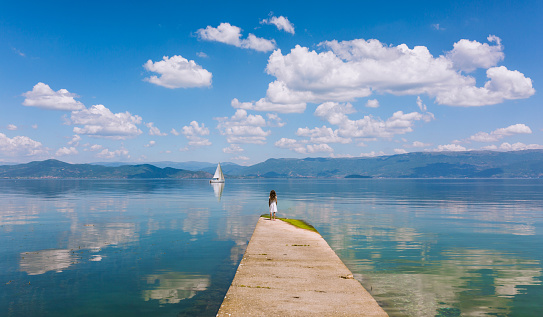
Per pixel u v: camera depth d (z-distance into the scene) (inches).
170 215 1434.5
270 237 794.2
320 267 521.0
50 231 986.1
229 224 1165.1
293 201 2442.2
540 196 3117.6
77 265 612.1
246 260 563.5
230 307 358.0
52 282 515.2
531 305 434.3
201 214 1485.0
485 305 433.7
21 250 730.2
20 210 1609.3
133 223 1172.5
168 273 568.7
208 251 737.0
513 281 534.9
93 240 852.6
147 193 3481.8
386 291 485.1
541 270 597.9
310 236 810.8
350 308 357.4
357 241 873.5
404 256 705.6
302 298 386.9
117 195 3063.5
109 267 599.8
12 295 459.5
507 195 3304.6
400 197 2974.9
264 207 1886.1
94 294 466.6
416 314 404.2
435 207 1929.1
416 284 517.7
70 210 1620.3
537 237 941.8
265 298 385.7
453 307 426.6
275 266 526.0
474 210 1745.8
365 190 4753.9
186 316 398.9
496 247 804.6
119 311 410.6
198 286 504.7
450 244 836.0
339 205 2076.8
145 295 464.8
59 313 402.9
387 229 1082.1
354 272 584.7
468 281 533.3
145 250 742.5
